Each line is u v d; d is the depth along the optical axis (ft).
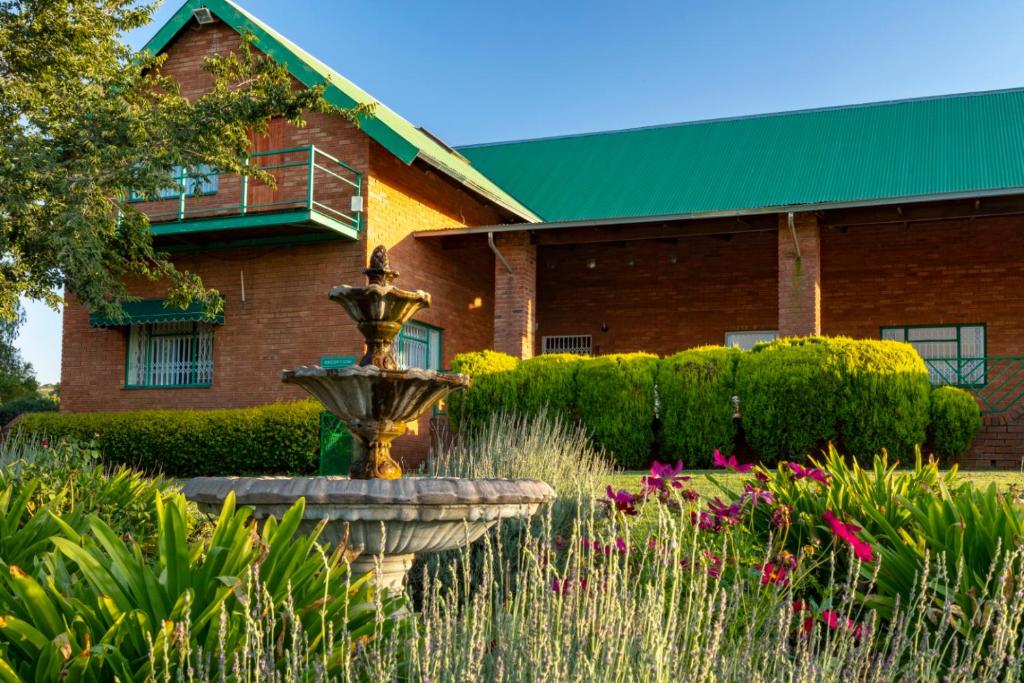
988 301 64.64
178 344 59.31
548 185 74.23
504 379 47.16
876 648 13.62
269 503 15.34
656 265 73.20
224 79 45.80
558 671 10.34
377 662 10.56
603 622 11.01
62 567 12.28
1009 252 64.54
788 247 53.93
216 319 57.67
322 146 56.24
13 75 43.11
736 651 11.44
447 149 73.61
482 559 21.29
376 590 12.51
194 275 47.75
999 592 11.70
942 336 65.62
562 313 75.10
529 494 16.67
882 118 72.69
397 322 20.95
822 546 17.88
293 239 55.77
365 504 15.24
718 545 16.30
